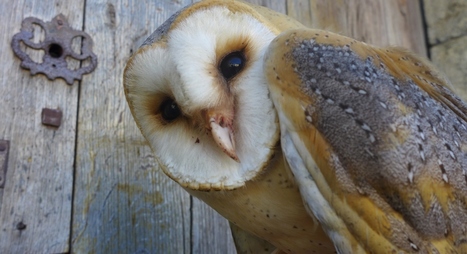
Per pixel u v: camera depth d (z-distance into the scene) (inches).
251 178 10.7
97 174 14.6
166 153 11.7
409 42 25.2
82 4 15.5
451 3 26.4
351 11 22.5
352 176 9.8
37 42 14.5
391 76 10.7
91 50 15.3
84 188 14.4
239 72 11.1
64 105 14.6
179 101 10.9
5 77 13.9
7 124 13.7
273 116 10.6
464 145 10.7
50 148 14.2
